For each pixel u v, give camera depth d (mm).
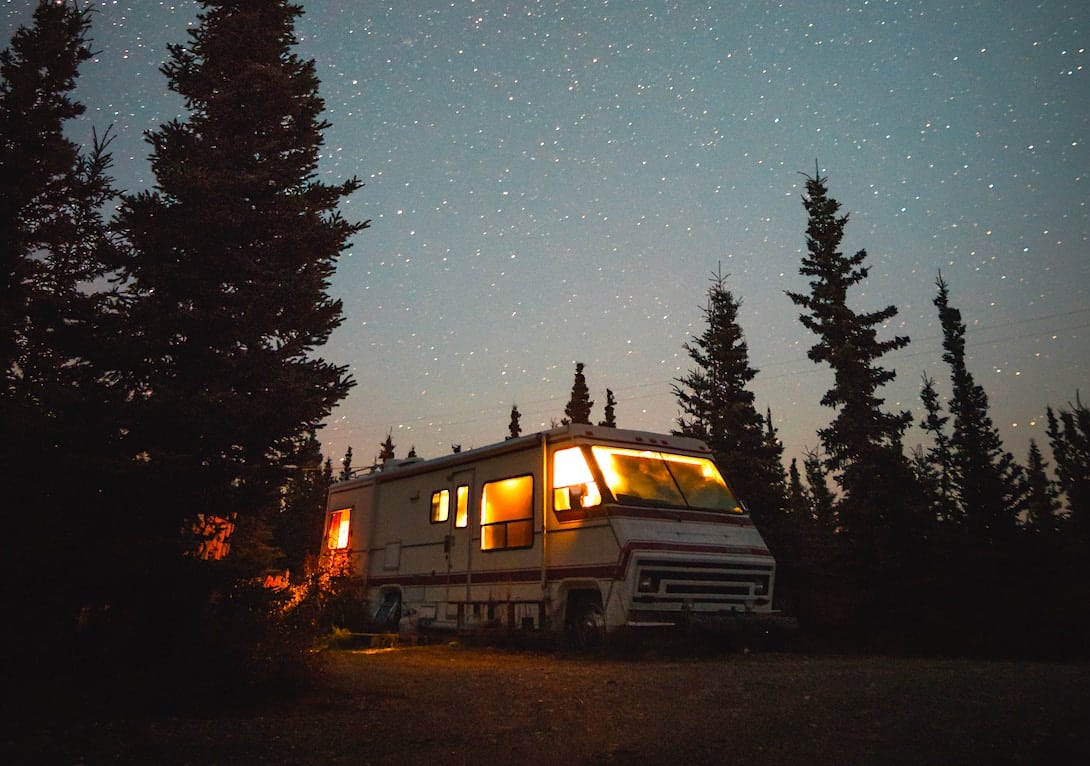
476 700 6199
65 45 10188
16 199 9297
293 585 7609
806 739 4500
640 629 10430
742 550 11609
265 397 7328
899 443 17469
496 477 13102
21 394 7113
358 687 6887
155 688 5621
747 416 19875
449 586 13531
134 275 7633
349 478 17859
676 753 4242
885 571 14750
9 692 5301
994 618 12180
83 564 5832
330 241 8383
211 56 8898
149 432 6965
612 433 12047
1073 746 4055
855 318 18312
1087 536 15484
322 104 9086
